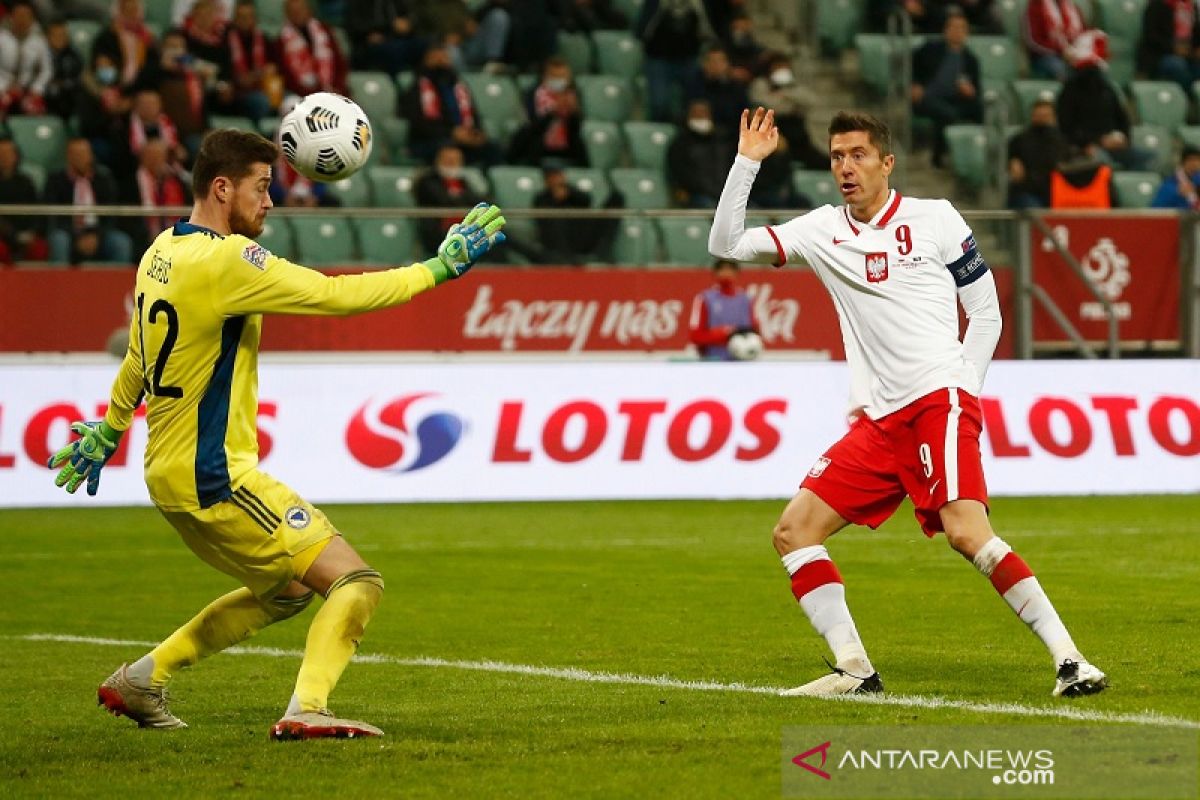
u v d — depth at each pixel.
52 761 20.67
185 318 20.92
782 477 55.34
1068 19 80.19
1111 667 26.48
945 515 24.33
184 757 20.75
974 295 24.97
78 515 52.31
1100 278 60.72
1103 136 73.50
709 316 57.44
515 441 54.66
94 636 31.94
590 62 77.50
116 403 22.75
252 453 21.66
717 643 30.03
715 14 75.69
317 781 19.36
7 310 55.09
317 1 76.50
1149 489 55.84
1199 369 56.72
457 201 62.50
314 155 23.44
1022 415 55.47
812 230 25.19
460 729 22.30
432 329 57.62
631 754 20.61
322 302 21.02
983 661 27.52
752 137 25.34
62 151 67.81
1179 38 82.00
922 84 74.75
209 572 41.12
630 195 69.00
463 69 75.25
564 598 36.00
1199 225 60.91
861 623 31.84
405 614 34.00
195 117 65.75
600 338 58.84
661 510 52.62
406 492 53.84
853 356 25.12
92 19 75.69
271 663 28.66
